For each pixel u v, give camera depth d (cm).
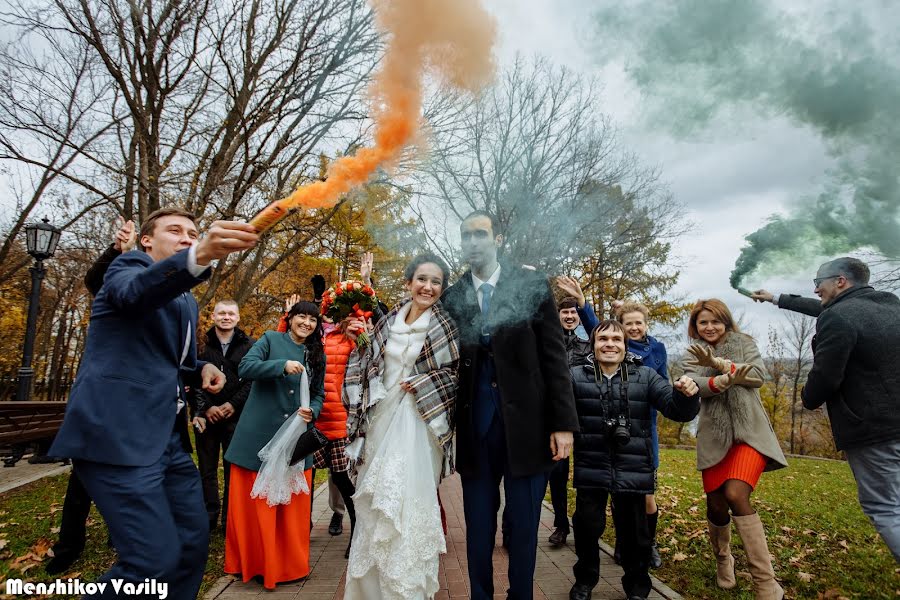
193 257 176
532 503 236
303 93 933
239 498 334
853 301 279
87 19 782
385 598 217
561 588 319
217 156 919
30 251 835
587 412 304
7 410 600
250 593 309
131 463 185
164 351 207
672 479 715
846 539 413
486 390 246
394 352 251
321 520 478
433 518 229
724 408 301
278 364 333
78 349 2098
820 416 2022
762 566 276
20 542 386
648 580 289
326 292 325
